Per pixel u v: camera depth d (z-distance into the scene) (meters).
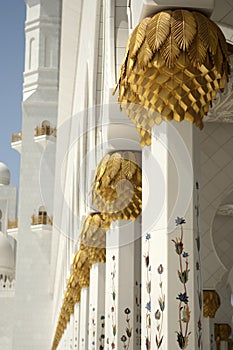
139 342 7.05
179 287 4.21
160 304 4.25
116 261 7.07
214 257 10.02
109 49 6.37
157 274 4.28
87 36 9.64
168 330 4.18
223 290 14.80
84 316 11.19
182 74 4.13
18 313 31.06
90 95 9.06
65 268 16.62
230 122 9.22
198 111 4.23
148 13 4.32
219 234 12.28
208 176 9.29
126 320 7.03
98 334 9.36
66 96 14.97
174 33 4.11
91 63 8.70
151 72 4.16
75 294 13.35
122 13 6.46
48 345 30.81
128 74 4.29
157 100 4.18
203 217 9.50
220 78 4.21
